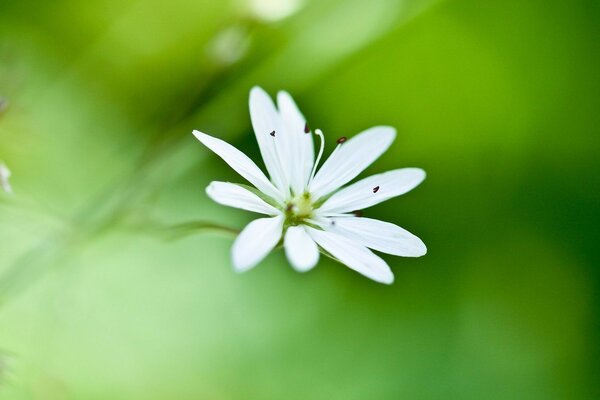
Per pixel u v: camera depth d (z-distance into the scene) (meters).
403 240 0.07
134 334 0.09
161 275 0.09
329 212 0.07
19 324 0.08
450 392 0.09
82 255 0.09
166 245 0.09
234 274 0.09
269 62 0.09
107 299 0.09
